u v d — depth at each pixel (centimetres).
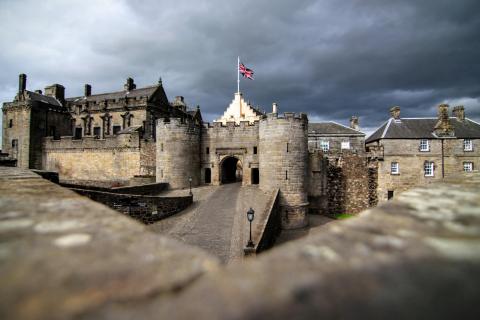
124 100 4625
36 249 227
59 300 159
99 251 227
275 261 203
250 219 1295
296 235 2431
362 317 142
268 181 2769
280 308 150
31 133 4459
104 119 4728
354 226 268
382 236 240
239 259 1288
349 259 199
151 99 4662
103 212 351
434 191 436
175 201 2114
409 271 180
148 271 198
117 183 3884
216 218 1988
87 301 160
